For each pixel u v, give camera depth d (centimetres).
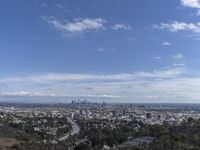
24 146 18825
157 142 16050
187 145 15075
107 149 17900
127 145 17125
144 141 18962
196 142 15600
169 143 15525
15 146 18262
